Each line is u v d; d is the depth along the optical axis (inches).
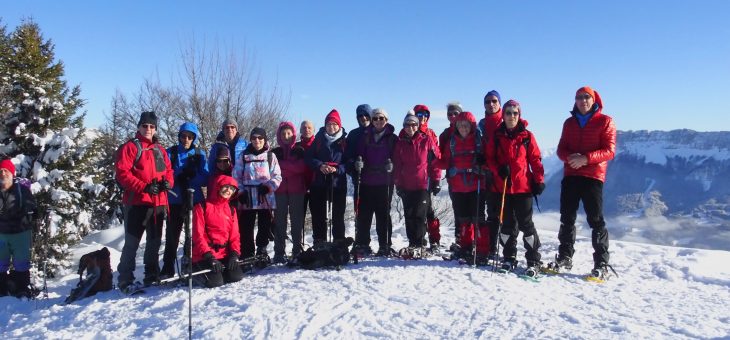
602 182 211.9
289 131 248.8
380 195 251.3
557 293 190.7
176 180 232.7
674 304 178.7
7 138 413.7
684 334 147.6
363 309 168.2
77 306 197.6
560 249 225.1
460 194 230.8
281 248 250.2
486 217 229.9
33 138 405.4
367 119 255.8
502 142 216.8
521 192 213.5
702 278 213.8
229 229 216.1
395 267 221.3
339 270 221.0
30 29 476.7
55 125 434.0
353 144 253.3
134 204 214.2
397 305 173.2
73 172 420.2
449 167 233.0
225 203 216.5
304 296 182.4
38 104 418.3
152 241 220.5
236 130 250.2
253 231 240.8
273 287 197.9
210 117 676.1
